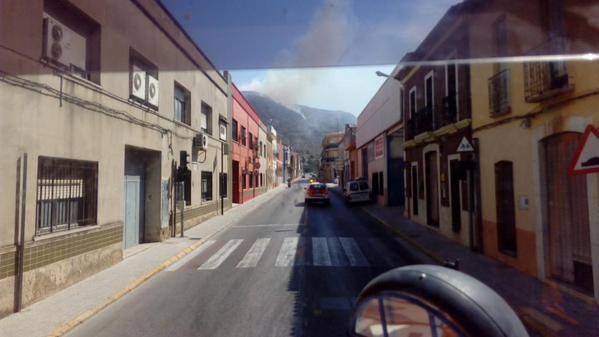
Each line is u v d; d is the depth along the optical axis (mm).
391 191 21375
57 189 6762
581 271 5801
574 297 5691
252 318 5223
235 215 19031
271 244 11055
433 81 12727
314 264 8383
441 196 12062
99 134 7969
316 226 14875
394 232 13117
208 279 7398
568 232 6109
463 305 1656
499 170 8367
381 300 1918
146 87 10398
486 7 6113
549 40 5977
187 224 14219
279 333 4703
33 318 5328
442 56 7781
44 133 6234
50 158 6504
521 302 5551
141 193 11398
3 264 5395
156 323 5152
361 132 30391
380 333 1897
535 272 6816
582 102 5465
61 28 6879
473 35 6625
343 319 5125
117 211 8750
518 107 7266
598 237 5211
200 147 15031
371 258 8992
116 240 8664
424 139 13484
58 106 6605
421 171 14359
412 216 15766
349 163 39031
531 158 6879
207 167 17062
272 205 25266
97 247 7844
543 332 4539
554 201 6449
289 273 7648
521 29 6184
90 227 7602
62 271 6668
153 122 10945
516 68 7297
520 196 7297
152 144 10867
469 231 9664
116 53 8664
